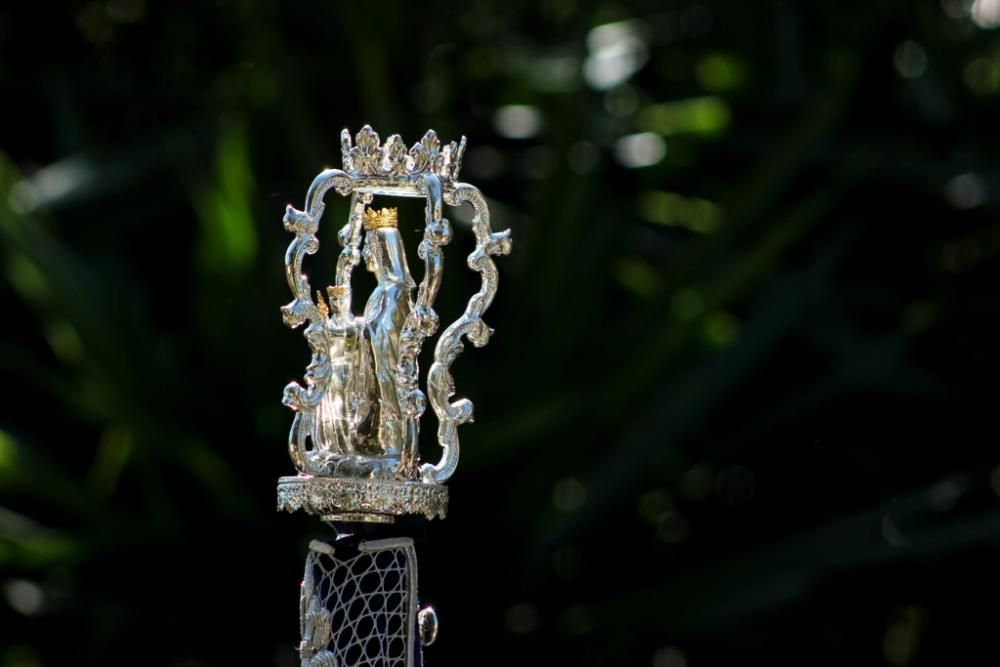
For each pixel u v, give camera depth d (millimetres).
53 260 9094
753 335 9750
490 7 11445
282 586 9633
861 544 9844
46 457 10133
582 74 9984
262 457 9516
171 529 9547
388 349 2924
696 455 10789
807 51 11367
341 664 2980
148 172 10391
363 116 9875
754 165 10648
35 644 10328
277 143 10195
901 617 11359
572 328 9734
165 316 11023
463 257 9672
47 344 10633
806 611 10945
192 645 9805
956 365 11094
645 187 11188
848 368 10320
